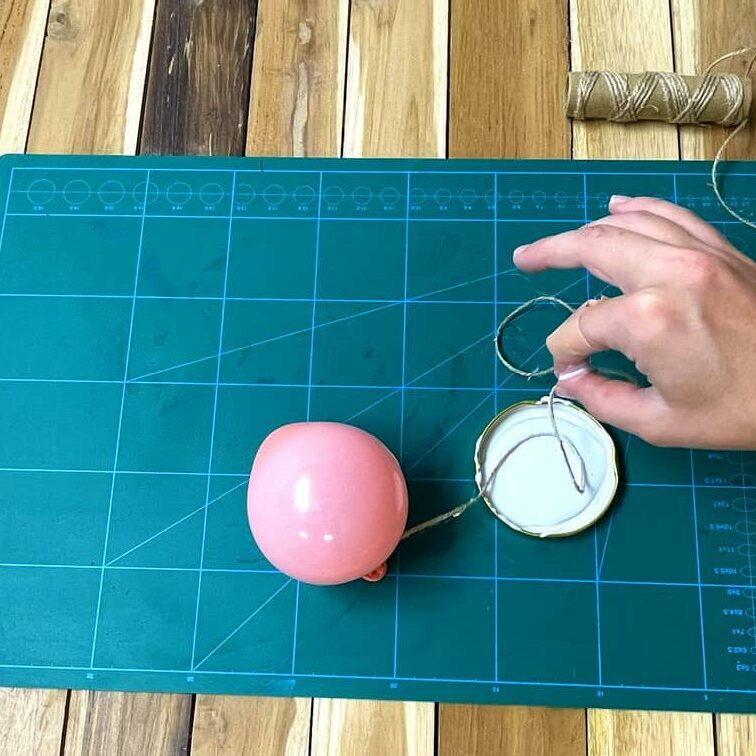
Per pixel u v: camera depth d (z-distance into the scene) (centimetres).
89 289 71
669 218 57
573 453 64
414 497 64
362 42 76
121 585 64
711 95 70
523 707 60
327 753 60
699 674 60
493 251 70
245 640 62
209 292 70
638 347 48
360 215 72
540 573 62
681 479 64
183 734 61
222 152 74
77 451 67
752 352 47
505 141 73
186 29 77
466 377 67
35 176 74
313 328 69
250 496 56
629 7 76
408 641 61
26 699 61
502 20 76
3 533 65
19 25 77
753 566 62
